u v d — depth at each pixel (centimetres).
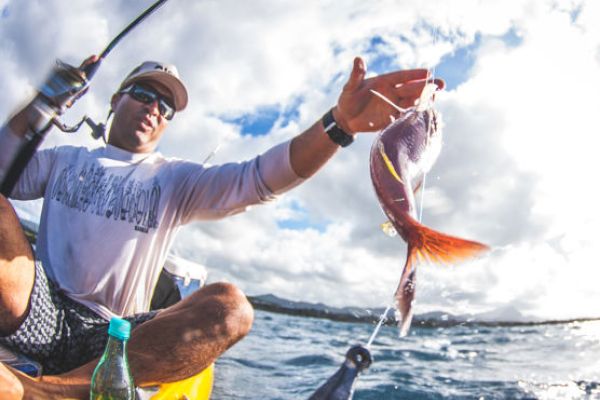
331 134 233
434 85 190
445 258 148
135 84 258
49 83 218
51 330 211
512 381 565
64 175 248
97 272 231
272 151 253
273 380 510
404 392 478
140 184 249
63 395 170
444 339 1200
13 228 195
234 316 205
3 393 156
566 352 913
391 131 180
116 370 154
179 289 298
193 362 198
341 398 120
